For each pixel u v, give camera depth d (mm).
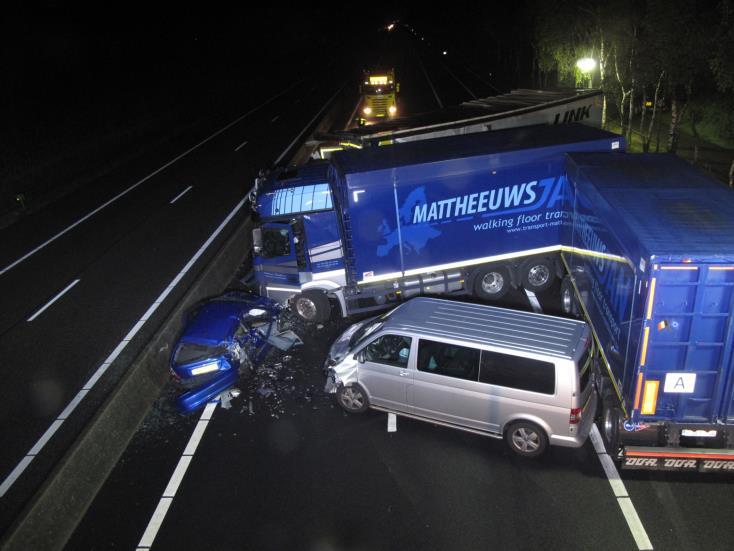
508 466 8414
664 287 6516
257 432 9477
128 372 10203
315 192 12141
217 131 35938
